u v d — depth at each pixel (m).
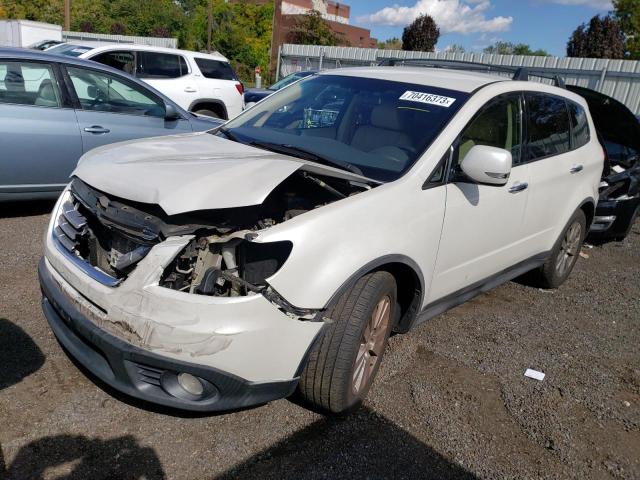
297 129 3.92
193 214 2.62
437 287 3.51
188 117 6.77
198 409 2.54
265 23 48.94
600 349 4.28
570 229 5.20
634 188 6.97
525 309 4.91
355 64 24.20
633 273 6.39
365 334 2.97
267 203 2.93
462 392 3.44
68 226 2.98
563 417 3.30
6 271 4.37
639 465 2.96
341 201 2.85
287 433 2.88
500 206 3.86
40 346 3.37
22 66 5.52
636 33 31.72
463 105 3.65
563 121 4.88
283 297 2.53
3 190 5.43
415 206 3.13
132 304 2.47
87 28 43.34
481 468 2.81
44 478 2.41
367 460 2.76
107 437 2.70
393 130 3.58
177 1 48.91
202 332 2.39
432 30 27.42
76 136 5.76
